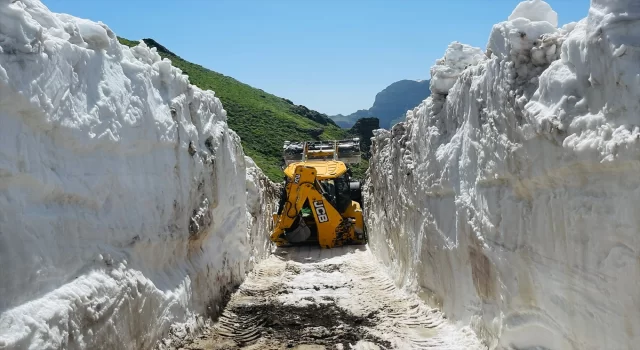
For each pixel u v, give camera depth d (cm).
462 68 705
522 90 423
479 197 527
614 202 305
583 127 332
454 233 614
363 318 698
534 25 437
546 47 416
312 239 1435
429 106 739
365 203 1537
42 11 405
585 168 332
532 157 398
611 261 311
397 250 951
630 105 293
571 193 353
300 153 1656
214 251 773
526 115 399
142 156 526
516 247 441
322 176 1417
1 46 331
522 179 420
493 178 484
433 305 701
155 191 547
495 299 498
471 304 571
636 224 288
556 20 467
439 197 675
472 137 553
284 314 725
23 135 344
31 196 352
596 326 334
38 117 354
